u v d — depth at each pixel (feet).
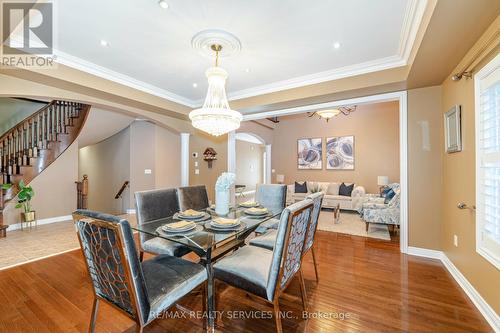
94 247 4.58
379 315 6.16
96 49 8.50
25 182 15.23
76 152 17.78
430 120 9.84
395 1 6.06
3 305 6.61
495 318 5.66
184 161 17.06
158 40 7.89
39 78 8.91
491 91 5.85
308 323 5.87
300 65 9.81
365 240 12.34
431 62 7.64
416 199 10.17
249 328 5.73
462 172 7.54
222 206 8.53
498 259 5.49
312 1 6.05
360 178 22.50
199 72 10.55
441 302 6.72
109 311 6.36
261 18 6.75
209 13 6.52
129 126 20.16
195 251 7.11
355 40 7.90
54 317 6.10
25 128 16.16
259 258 6.16
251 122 22.62
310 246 7.68
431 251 9.90
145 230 6.84
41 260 9.70
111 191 21.79
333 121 23.66
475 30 5.85
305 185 23.16
